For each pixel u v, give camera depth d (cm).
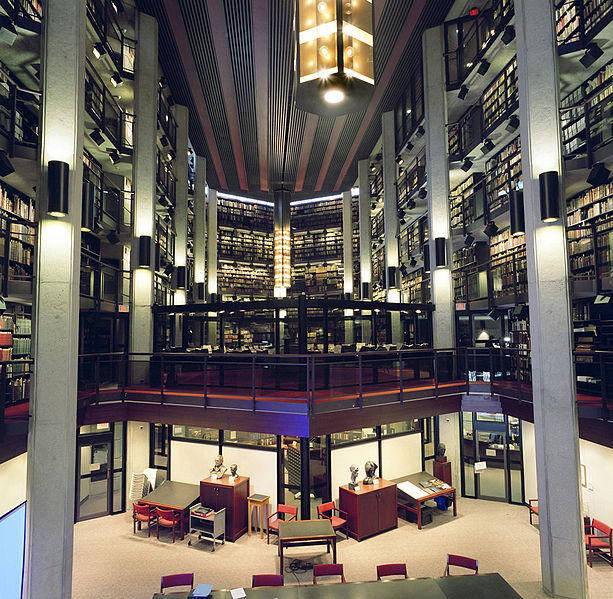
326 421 756
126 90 1214
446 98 1252
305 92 507
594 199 882
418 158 1677
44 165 646
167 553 782
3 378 592
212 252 2380
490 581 506
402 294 2111
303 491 828
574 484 630
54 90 659
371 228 2186
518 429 1019
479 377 1016
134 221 1132
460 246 1502
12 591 573
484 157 1270
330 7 493
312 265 2675
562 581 630
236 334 1927
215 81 1475
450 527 884
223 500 840
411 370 1118
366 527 834
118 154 1131
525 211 698
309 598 473
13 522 579
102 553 783
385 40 1306
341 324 2122
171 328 1552
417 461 1050
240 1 1094
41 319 629
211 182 2381
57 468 624
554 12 671
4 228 769
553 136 664
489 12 1112
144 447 1034
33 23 716
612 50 820
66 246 652
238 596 477
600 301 767
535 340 677
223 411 806
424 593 480
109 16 1075
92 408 864
